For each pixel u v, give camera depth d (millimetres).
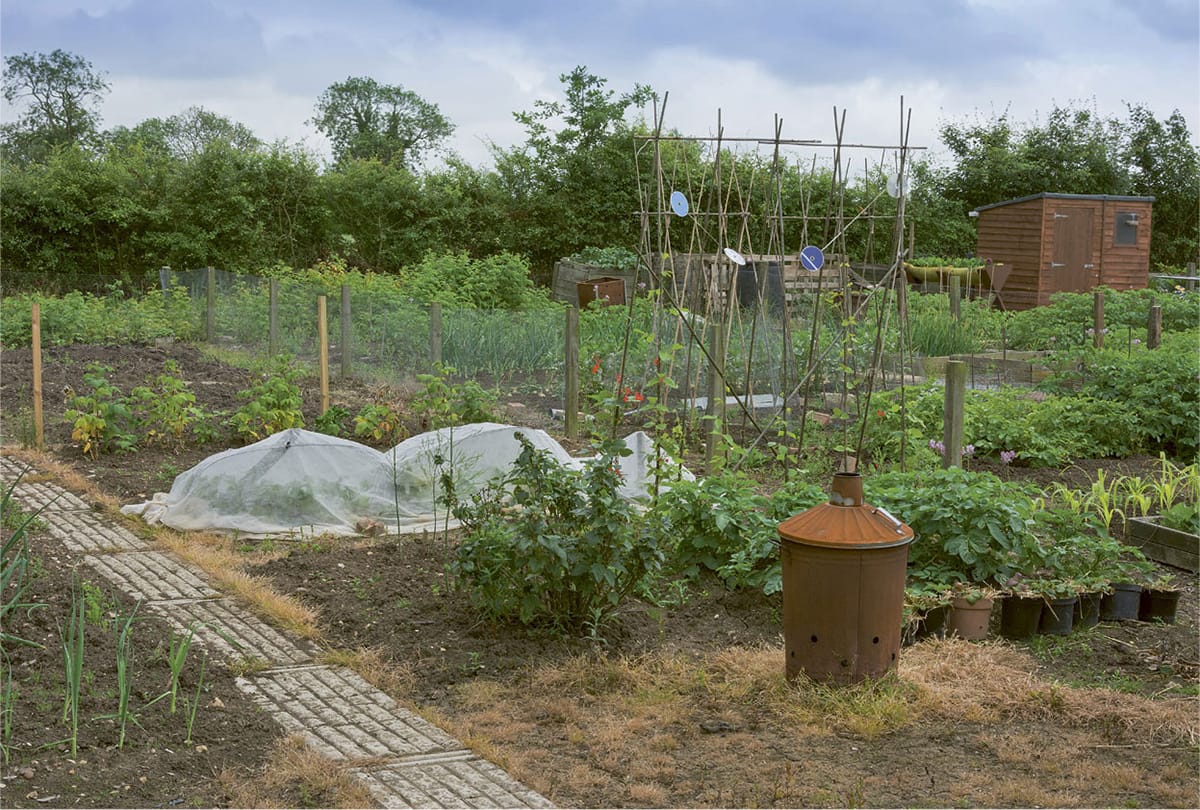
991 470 10336
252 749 4543
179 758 4379
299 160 27953
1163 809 4203
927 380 12125
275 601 6379
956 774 4484
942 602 6090
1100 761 4621
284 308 18219
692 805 4207
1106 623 6504
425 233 28625
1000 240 25656
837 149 10211
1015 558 6613
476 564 6027
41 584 6305
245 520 8023
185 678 5168
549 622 6145
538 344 15516
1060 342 17000
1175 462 11000
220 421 11680
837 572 5102
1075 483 9945
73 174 25703
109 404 10227
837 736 4859
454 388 10812
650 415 11836
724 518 6707
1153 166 36469
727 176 24078
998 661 5781
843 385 12211
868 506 5273
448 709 5109
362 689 5281
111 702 4770
